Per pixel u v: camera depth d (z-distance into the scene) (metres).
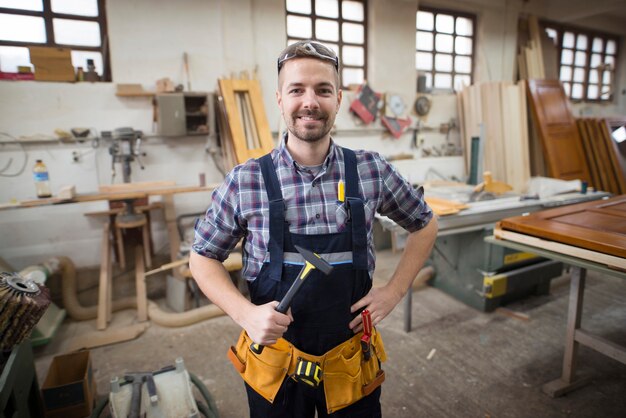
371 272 0.97
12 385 1.24
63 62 2.68
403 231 2.22
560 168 4.37
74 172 2.85
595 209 1.84
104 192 2.56
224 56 3.22
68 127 2.79
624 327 2.44
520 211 2.58
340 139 3.91
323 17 3.74
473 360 2.13
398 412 1.76
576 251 1.43
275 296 0.90
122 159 2.90
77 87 2.77
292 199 0.90
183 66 3.09
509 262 2.61
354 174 0.93
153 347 2.37
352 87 3.89
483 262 2.57
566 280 3.19
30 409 1.59
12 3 2.66
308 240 0.89
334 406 0.95
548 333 2.38
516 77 4.95
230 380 2.03
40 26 2.75
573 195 2.87
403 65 4.11
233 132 3.00
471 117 4.41
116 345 2.40
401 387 1.93
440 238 2.90
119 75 2.91
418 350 2.24
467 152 4.46
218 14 3.16
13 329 1.25
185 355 2.27
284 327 0.81
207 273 0.94
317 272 0.89
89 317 2.74
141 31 2.92
